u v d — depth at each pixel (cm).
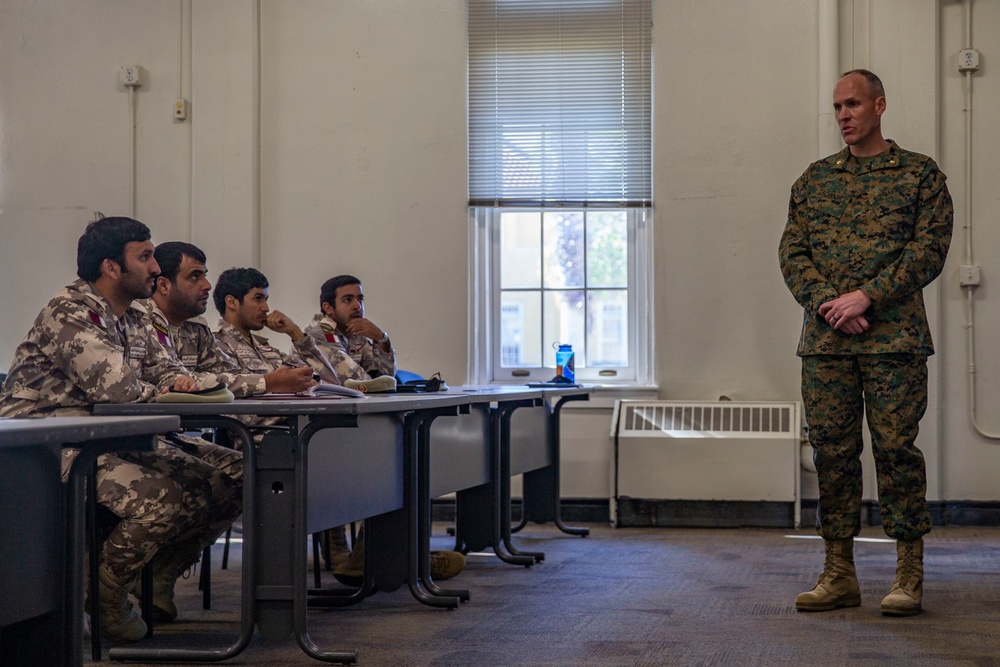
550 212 548
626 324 543
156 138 553
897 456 288
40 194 560
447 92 543
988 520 500
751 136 524
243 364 372
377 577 313
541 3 543
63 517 149
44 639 148
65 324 240
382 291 544
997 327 503
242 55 546
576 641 259
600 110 539
